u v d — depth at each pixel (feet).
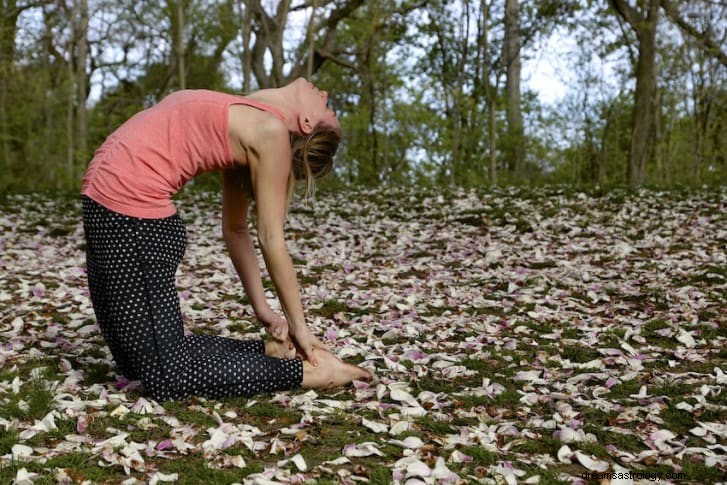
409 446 8.74
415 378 11.64
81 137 76.23
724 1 61.67
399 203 37.78
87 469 7.87
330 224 32.22
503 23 72.84
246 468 8.04
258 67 75.15
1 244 26.23
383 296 18.35
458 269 22.16
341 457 8.31
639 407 10.17
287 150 10.39
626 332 14.42
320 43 78.89
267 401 10.41
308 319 15.98
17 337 13.67
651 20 59.47
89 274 10.48
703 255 22.63
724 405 10.37
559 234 28.07
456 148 73.72
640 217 30.71
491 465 8.25
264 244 10.38
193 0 70.13
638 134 60.70
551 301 17.35
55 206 37.32
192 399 10.26
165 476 7.79
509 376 11.93
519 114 84.12
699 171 87.66
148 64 84.64
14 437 8.58
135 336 10.05
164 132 10.31
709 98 79.10
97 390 10.64
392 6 74.43
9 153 81.41
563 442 8.93
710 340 14.03
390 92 84.48
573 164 101.50
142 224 10.09
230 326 15.15
